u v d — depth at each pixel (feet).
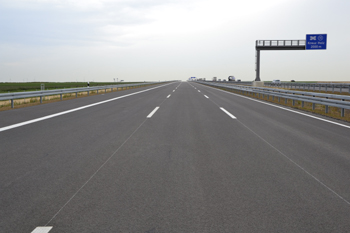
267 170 15.75
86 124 31.42
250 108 49.16
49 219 10.16
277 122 33.63
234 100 66.44
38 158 17.94
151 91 109.29
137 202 11.55
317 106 56.08
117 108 47.96
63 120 34.30
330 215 10.48
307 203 11.50
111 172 15.30
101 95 84.43
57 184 13.51
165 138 24.26
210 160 17.70
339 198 12.00
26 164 16.66
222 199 11.87
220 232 9.29
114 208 11.02
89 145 21.56
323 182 13.89
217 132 27.14
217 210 10.87
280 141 23.32
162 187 13.17
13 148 20.52
